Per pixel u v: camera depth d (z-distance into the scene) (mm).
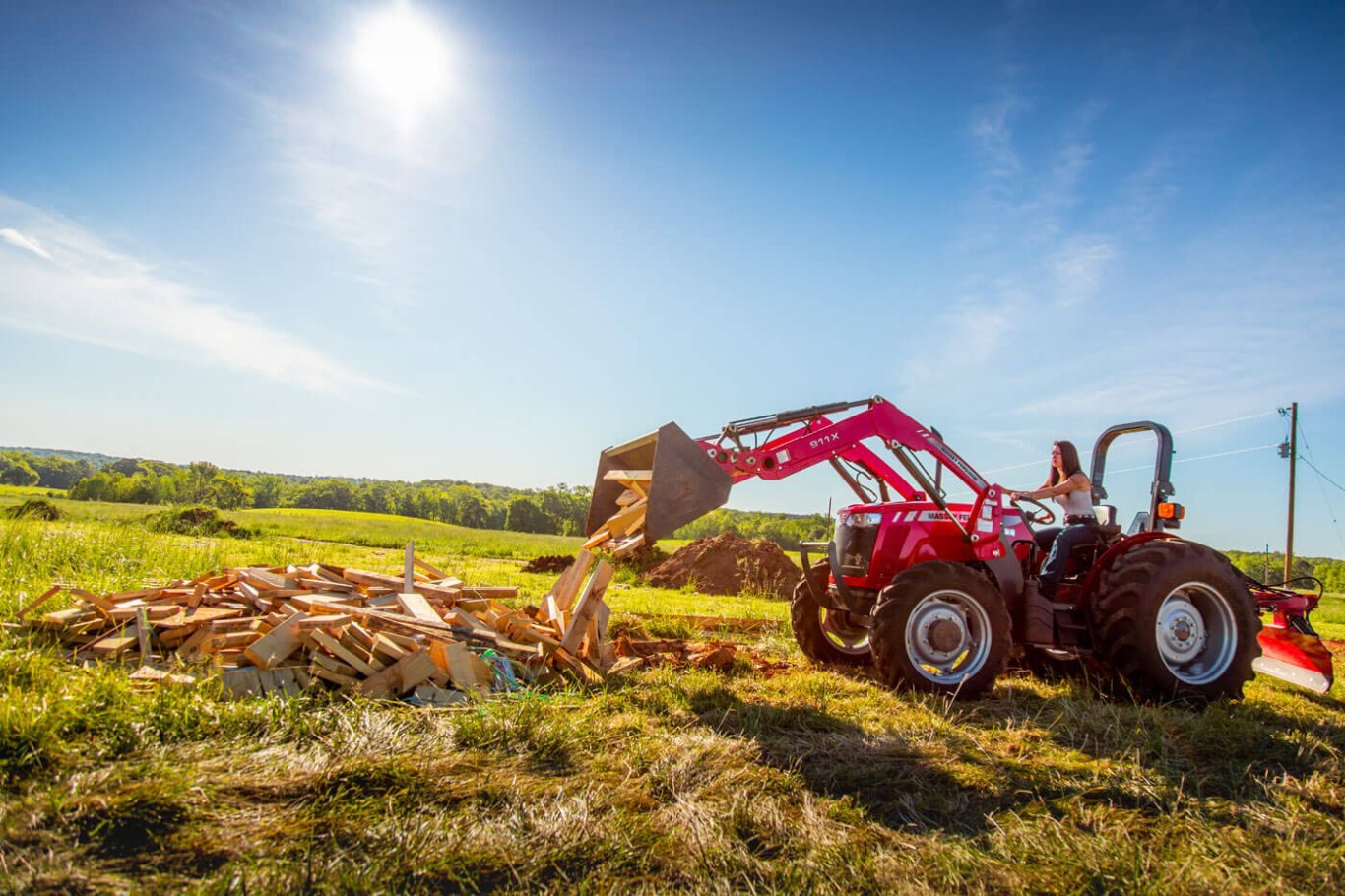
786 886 2451
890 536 5918
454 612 5613
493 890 2385
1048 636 5707
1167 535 5840
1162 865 2699
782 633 8133
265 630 4801
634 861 2594
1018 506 6305
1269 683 6398
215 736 3379
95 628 4887
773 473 5695
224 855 2455
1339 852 2805
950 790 3418
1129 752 3955
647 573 16125
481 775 3184
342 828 2652
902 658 5250
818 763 3648
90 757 2996
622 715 4203
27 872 2268
